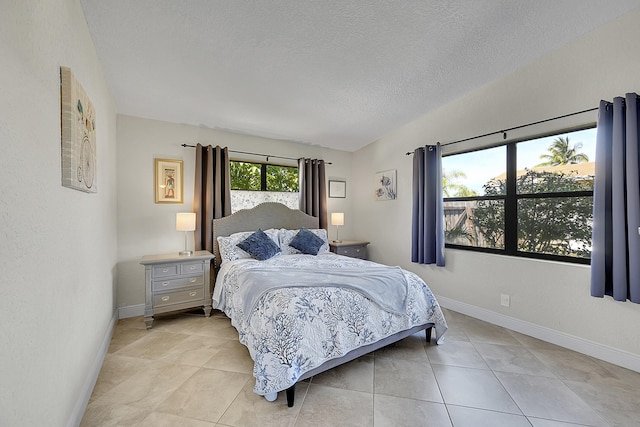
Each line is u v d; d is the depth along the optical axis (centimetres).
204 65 228
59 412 122
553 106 240
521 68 260
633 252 191
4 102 82
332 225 470
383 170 423
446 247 346
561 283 238
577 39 224
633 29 196
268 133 389
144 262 271
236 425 147
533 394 174
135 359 215
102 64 220
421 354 226
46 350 109
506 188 287
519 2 182
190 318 305
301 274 232
